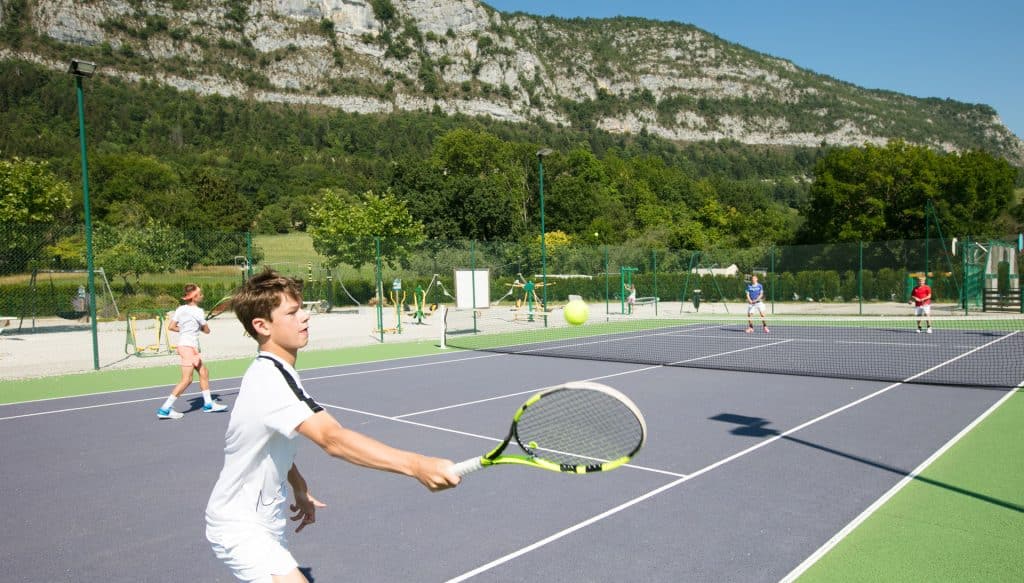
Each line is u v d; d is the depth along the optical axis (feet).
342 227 120.47
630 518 16.80
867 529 15.80
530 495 18.76
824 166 146.20
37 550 15.72
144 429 28.19
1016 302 87.92
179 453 24.22
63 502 19.10
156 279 100.78
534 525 16.51
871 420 27.17
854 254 113.80
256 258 128.67
